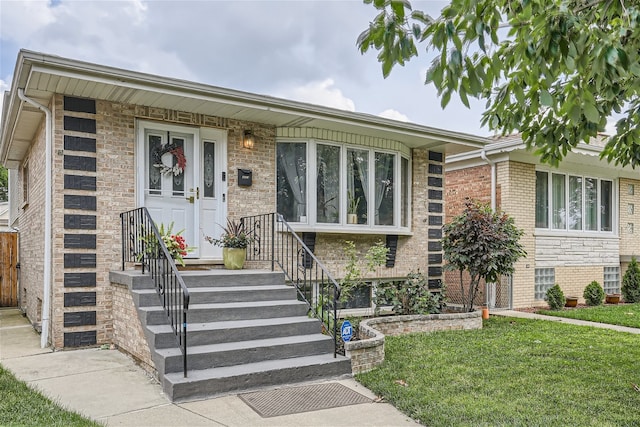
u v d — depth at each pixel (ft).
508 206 33.53
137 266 20.66
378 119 25.67
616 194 41.27
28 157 30.73
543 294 35.63
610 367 17.02
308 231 25.49
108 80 18.31
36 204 26.05
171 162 22.70
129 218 20.59
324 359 16.38
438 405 13.06
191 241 23.11
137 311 17.19
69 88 19.02
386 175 28.89
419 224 30.55
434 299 26.63
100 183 20.42
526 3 9.20
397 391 14.25
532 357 18.35
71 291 19.62
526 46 9.87
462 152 32.99
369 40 10.11
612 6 10.25
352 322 20.97
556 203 37.22
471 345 20.38
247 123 24.59
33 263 27.35
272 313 18.47
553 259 36.24
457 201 37.37
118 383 14.97
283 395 14.29
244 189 24.44
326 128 26.02
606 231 40.70
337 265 26.84
